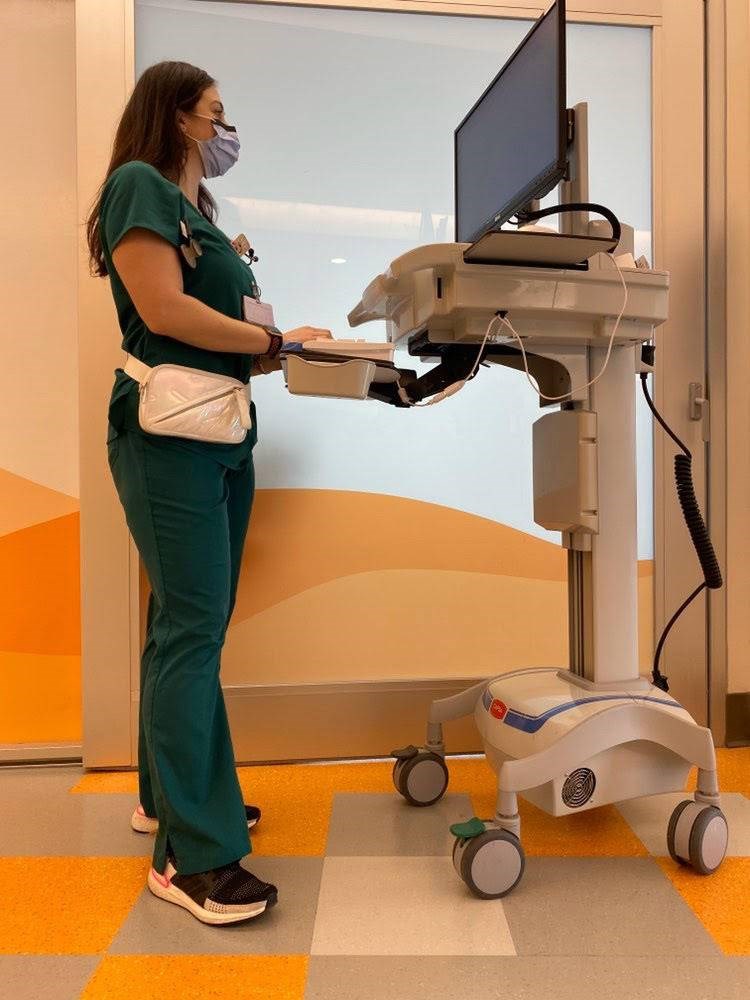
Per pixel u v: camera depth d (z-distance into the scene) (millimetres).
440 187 1866
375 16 1834
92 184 1748
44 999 978
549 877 1278
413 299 1308
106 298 1753
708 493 1924
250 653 1827
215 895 1145
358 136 1842
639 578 1941
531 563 1900
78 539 1926
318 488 1839
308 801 1606
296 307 1838
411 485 1863
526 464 1895
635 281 1271
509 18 1858
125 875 1307
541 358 1440
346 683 1834
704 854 1266
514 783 1221
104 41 1747
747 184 1918
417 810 1558
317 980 1009
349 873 1296
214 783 1243
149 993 987
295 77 1819
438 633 1876
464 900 1206
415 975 1018
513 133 1293
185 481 1176
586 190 1350
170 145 1272
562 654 1911
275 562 1830
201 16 1788
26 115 1885
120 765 1808
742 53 1912
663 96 1896
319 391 1178
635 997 973
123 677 1796
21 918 1170
